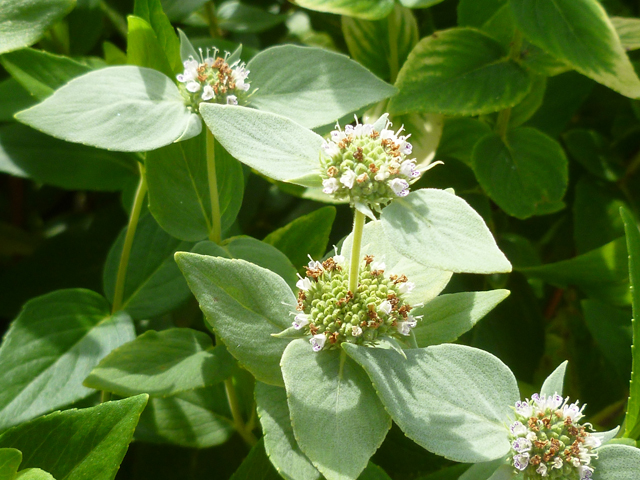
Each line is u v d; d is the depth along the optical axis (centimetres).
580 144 29
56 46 27
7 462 15
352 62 20
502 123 26
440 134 25
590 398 26
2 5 21
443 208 16
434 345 18
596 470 17
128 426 17
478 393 17
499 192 25
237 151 17
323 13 32
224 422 22
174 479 23
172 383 19
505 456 17
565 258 29
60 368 21
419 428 16
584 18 23
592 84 28
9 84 26
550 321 28
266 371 17
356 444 16
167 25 22
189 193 21
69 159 25
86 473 16
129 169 26
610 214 28
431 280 18
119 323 22
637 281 19
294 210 29
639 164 29
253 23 31
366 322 17
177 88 20
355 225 17
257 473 19
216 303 17
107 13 28
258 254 20
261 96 20
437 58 25
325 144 17
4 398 20
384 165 16
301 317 17
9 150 25
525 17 23
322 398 16
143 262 23
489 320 24
